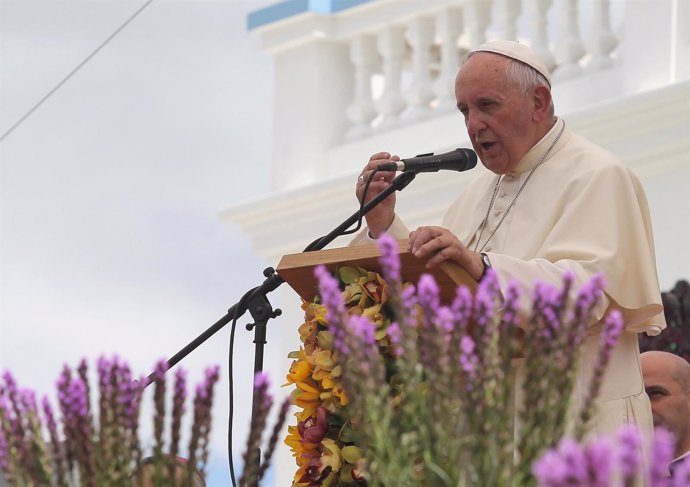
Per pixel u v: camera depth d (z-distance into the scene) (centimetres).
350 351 1047
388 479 991
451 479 973
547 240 1552
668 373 1905
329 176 3444
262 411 1036
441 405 998
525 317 1378
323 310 1375
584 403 1005
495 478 969
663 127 2805
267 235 3447
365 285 1359
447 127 3225
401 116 3384
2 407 1041
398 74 3400
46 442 1048
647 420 1527
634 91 2920
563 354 1002
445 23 3275
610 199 1563
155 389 1032
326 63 3509
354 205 3259
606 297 1498
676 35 2881
